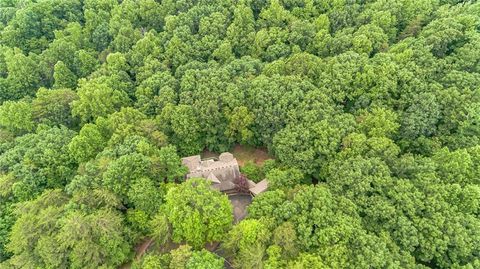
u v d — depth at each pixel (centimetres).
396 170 5506
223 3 9188
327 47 8050
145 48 8238
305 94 6631
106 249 5031
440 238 4684
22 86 8212
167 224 5169
